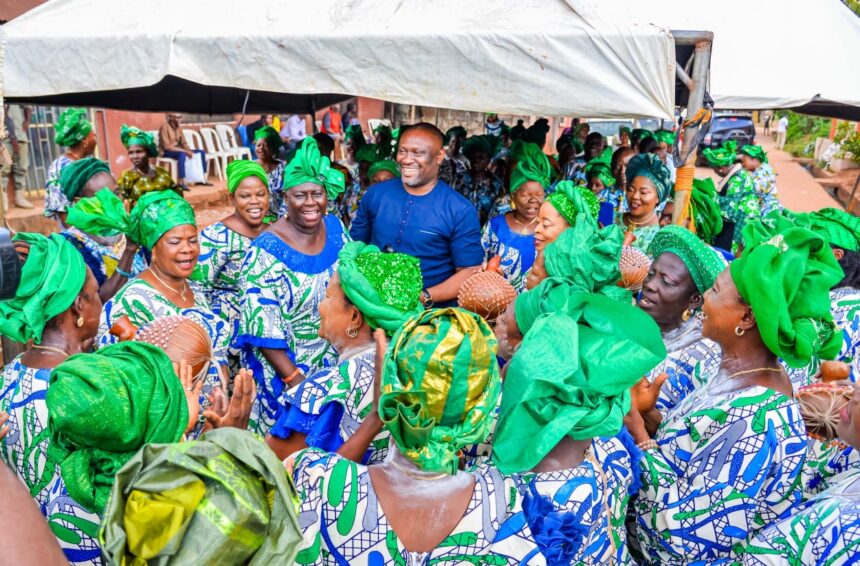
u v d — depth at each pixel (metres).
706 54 3.26
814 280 2.11
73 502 1.85
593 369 1.74
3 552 1.01
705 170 20.55
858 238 3.24
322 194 3.64
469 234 4.30
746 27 4.78
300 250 3.68
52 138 11.31
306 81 3.53
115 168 13.09
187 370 1.93
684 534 2.11
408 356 1.55
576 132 11.99
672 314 2.82
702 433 2.15
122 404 1.61
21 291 2.25
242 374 2.06
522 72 3.29
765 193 8.84
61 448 1.71
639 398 2.44
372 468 1.67
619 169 7.12
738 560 2.09
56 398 1.58
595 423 1.73
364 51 3.41
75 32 3.68
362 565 1.59
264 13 3.66
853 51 5.03
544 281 2.24
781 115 27.25
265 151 7.29
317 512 1.61
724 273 2.25
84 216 3.61
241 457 1.24
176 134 14.06
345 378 2.18
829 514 1.71
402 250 4.34
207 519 1.18
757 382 2.19
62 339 2.38
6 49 3.71
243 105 7.54
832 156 21.20
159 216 3.27
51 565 1.04
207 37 3.54
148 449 1.23
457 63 3.35
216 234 4.18
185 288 3.51
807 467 2.37
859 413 1.83
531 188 4.59
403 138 4.19
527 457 1.69
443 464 1.56
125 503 1.21
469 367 1.54
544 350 1.76
